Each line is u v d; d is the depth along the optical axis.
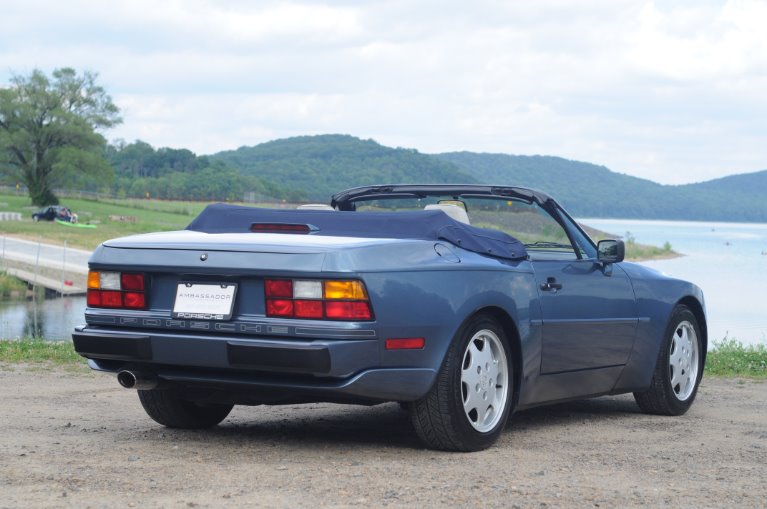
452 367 4.66
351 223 4.96
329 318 4.34
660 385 6.39
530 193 5.74
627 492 3.94
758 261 86.62
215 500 3.64
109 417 5.92
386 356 4.42
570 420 6.13
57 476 4.04
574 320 5.55
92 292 4.91
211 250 4.58
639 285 6.20
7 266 44.34
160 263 4.68
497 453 4.80
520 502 3.71
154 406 5.30
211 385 4.68
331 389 4.34
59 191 132.00
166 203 149.25
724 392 7.92
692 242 156.00
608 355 5.91
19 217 84.62
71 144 101.56
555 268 5.50
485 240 5.09
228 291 4.53
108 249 4.89
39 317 29.75
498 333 4.98
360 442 5.08
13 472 4.11
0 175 103.19
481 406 4.88
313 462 4.45
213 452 4.69
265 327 4.41
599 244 5.92
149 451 4.68
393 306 4.42
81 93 102.00
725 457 4.83
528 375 5.22
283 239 4.59
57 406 6.38
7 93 99.06
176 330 4.62
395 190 6.23
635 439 5.38
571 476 4.25
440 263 4.67
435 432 4.72
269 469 4.25
